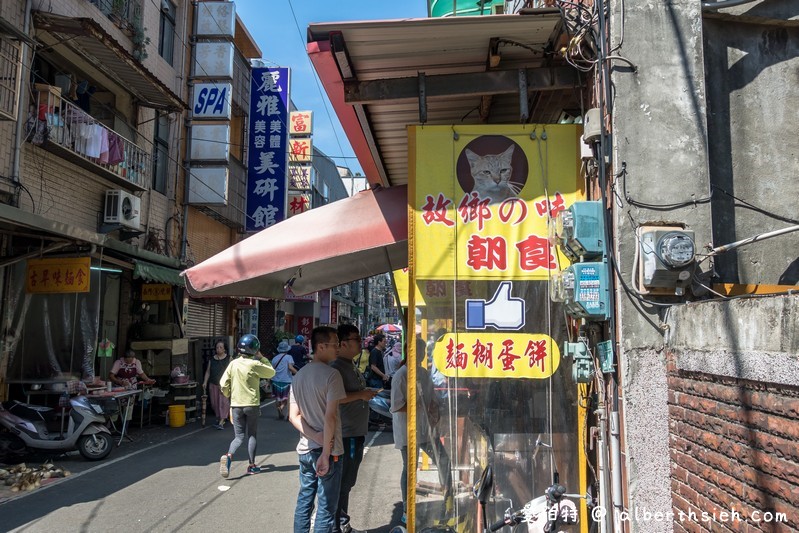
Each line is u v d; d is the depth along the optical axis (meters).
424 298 3.73
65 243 8.46
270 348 23.84
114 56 9.29
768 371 2.41
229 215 15.55
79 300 9.09
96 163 9.83
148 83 10.45
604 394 3.39
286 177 16.33
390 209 4.30
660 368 3.16
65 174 9.55
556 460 3.70
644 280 3.14
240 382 7.27
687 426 3.00
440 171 3.83
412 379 3.68
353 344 5.31
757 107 3.59
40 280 8.66
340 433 4.31
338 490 4.24
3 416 7.75
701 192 3.24
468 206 3.80
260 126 16.41
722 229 3.47
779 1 3.56
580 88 3.86
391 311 70.88
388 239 4.18
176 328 12.30
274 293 5.39
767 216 3.50
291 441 9.71
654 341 3.17
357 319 49.94
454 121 5.24
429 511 3.65
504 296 3.74
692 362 2.93
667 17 3.36
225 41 14.06
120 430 10.62
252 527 5.28
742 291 3.32
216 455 8.54
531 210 3.79
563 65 4.02
